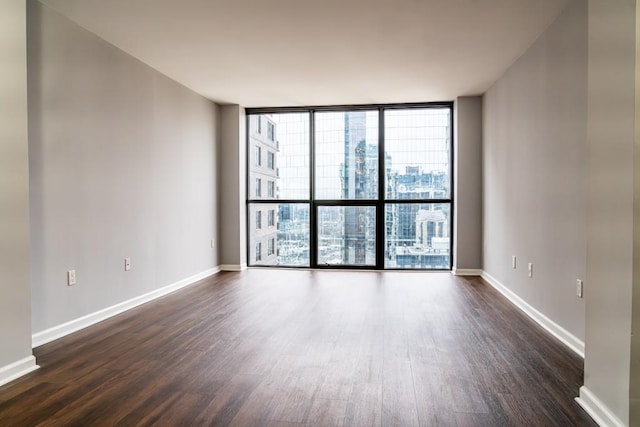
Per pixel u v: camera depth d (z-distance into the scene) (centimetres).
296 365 250
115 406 200
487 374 236
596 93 190
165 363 254
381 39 357
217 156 592
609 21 178
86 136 333
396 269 602
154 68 430
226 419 187
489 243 512
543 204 334
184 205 496
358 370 242
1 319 225
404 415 191
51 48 298
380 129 600
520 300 388
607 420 178
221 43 365
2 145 225
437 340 295
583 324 268
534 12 304
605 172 182
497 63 417
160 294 440
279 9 301
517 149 402
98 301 346
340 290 465
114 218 366
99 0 286
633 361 163
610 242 178
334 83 489
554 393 212
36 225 287
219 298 428
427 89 517
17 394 212
